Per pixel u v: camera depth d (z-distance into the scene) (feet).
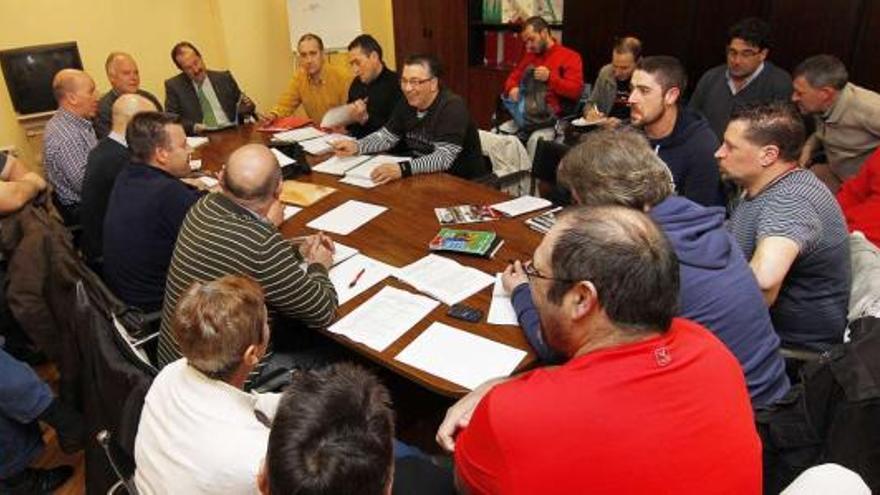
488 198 8.05
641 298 2.92
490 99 17.08
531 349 4.84
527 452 2.70
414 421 7.02
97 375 4.72
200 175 9.37
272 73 17.53
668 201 4.49
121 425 4.48
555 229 3.20
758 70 10.66
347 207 7.91
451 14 16.89
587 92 14.43
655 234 3.05
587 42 14.74
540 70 14.19
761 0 12.01
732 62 10.55
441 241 6.65
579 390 2.76
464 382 4.54
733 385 3.01
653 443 2.65
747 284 4.41
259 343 4.12
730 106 10.93
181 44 13.82
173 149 7.16
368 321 5.36
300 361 6.09
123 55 12.53
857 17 11.09
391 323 5.31
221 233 5.37
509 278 5.65
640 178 4.41
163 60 15.89
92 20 14.51
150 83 15.84
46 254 7.02
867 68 11.23
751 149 5.61
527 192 10.38
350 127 12.17
